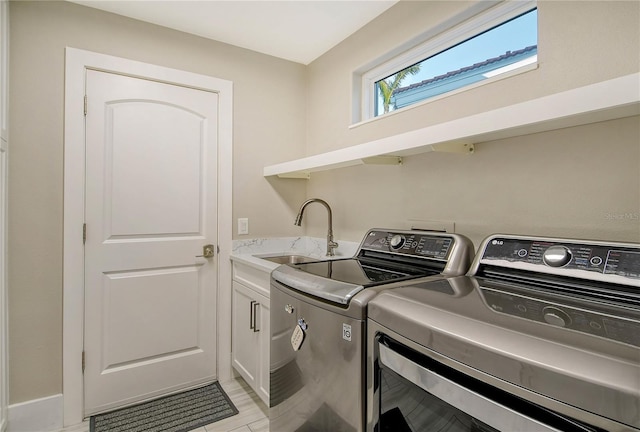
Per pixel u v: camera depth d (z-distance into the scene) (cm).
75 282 190
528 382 60
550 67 129
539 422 59
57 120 186
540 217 131
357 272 136
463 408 71
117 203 203
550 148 128
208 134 234
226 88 240
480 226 152
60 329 186
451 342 73
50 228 184
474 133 119
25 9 178
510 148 141
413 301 90
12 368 174
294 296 135
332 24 217
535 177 133
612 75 113
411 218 185
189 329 226
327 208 229
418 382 82
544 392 58
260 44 243
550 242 110
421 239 153
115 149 203
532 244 113
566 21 125
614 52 113
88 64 194
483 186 151
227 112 240
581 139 120
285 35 231
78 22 192
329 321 115
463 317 75
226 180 240
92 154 196
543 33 131
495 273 118
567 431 55
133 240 209
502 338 66
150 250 213
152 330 213
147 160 212
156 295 215
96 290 197
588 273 95
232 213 243
